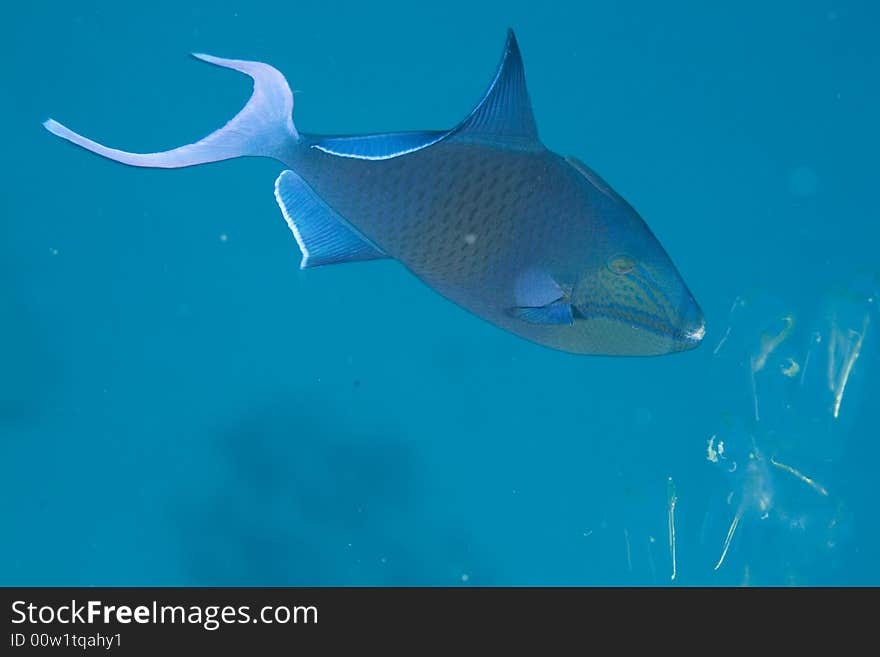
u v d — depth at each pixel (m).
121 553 6.09
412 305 7.43
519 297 1.15
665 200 7.72
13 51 8.09
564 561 5.88
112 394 7.05
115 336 7.35
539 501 6.26
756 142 7.94
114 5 8.20
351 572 5.85
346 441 6.71
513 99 1.14
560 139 8.06
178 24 8.21
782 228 7.45
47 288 7.49
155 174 7.79
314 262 1.24
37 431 6.81
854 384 5.29
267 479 6.50
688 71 8.28
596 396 6.72
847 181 7.64
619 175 7.87
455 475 6.49
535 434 6.64
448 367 7.08
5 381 6.96
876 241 7.24
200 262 7.66
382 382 7.05
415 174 1.14
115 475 6.59
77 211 7.75
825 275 7.04
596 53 8.34
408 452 6.63
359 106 8.17
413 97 8.21
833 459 5.25
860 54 8.23
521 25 8.39
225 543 6.12
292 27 8.30
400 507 6.29
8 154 7.84
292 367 7.19
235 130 1.15
